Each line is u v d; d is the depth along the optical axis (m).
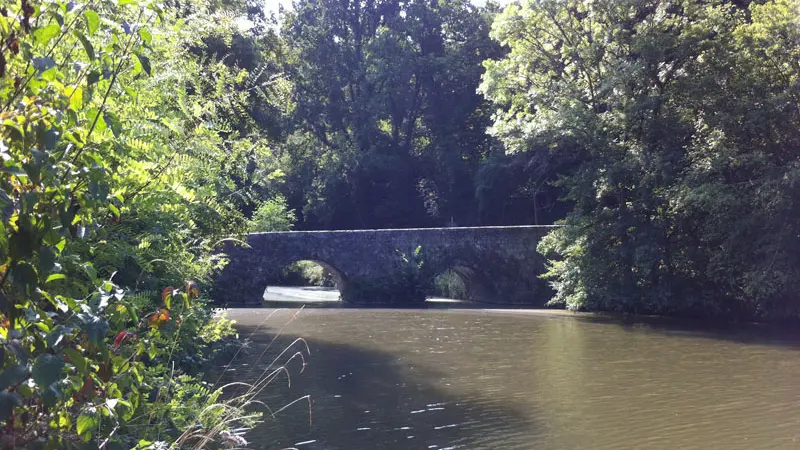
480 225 49.25
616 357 16.39
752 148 23.44
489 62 30.16
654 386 12.95
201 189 6.56
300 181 54.41
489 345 18.52
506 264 32.81
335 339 19.80
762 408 11.18
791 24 22.23
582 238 26.55
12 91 2.78
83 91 3.15
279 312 28.44
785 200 21.06
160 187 5.01
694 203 22.62
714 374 14.12
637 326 22.88
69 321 2.81
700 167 23.67
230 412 5.73
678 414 10.82
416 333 21.22
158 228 6.26
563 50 28.52
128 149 3.91
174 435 4.77
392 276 33.44
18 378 2.47
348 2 55.53
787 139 23.02
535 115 29.12
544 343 18.86
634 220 25.56
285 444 9.23
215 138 7.09
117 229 5.48
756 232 22.19
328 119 54.53
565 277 27.67
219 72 9.56
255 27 26.38
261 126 21.14
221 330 8.74
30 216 2.65
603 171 25.88
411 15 54.31
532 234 32.09
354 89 55.88
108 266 5.16
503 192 46.47
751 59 23.36
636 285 25.92
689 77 24.92
